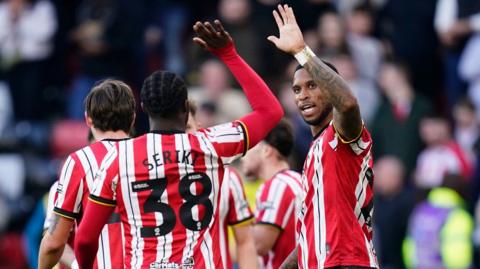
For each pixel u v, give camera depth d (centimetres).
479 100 3519
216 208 1611
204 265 1583
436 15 3631
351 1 3838
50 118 3659
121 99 1689
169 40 3822
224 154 1616
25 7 3747
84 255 1600
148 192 1585
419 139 3378
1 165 3297
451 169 3262
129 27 3669
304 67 1584
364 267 1591
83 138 3412
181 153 1597
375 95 3500
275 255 1936
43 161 3375
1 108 3669
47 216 1788
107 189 1590
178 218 1585
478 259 3014
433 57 3672
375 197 3195
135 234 1585
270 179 1953
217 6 3872
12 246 3188
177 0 3881
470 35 3544
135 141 1606
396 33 3662
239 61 1653
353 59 3538
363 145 1588
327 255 1591
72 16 3803
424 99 3438
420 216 2980
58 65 3775
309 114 1634
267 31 3534
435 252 2950
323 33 3509
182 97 1614
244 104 3356
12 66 3706
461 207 2956
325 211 1597
